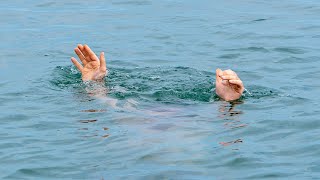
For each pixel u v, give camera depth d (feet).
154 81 58.08
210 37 74.02
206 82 57.82
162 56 67.51
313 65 63.26
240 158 42.06
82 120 49.01
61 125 48.32
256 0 90.89
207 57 67.00
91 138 45.57
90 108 51.29
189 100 52.90
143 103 52.11
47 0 92.17
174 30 77.10
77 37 75.51
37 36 76.18
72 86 57.21
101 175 40.09
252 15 83.20
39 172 41.01
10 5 90.02
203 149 43.29
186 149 43.27
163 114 49.52
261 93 54.70
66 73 61.36
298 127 47.21
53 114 50.57
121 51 69.77
